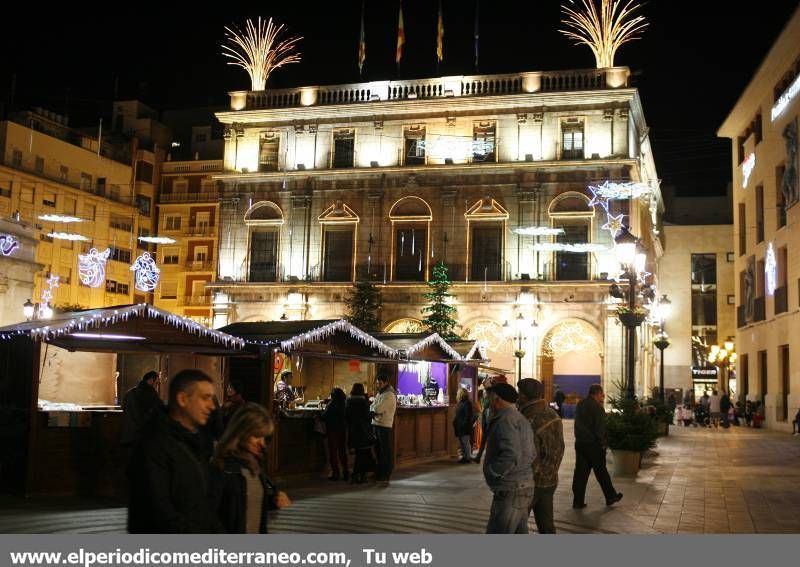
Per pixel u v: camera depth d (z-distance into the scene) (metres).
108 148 63.41
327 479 17.75
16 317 29.12
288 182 48.62
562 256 45.03
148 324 15.73
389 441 17.36
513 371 44.66
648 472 20.02
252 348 16.98
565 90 44.97
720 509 14.08
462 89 47.00
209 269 63.75
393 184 47.25
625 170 44.16
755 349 47.03
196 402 5.25
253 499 5.88
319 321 18.83
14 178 54.12
